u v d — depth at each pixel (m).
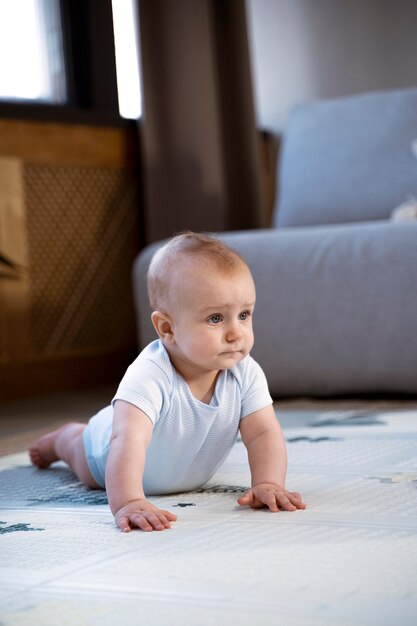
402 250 2.66
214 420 1.47
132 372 1.45
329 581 1.00
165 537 1.23
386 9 4.32
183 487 1.55
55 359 3.53
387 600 0.93
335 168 3.44
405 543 1.15
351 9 4.41
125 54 3.96
